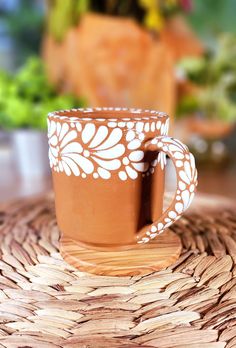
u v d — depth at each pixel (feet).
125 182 1.32
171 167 2.41
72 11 2.86
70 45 2.83
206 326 1.19
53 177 1.41
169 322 1.20
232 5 3.16
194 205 1.79
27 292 1.30
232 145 3.52
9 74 2.87
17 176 2.80
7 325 1.20
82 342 1.15
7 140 3.39
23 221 1.66
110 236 1.35
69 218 1.38
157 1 2.89
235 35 3.00
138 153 1.31
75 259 1.38
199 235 1.56
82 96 2.81
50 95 2.72
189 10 3.05
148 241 1.45
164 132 1.37
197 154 3.03
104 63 2.77
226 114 2.96
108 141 1.29
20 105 2.60
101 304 1.26
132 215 1.34
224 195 2.43
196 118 3.01
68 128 1.32
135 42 2.77
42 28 3.27
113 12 2.91
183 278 1.34
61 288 1.31
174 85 2.81
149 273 1.36
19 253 1.46
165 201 1.56
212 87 2.93
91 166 1.31
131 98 2.81
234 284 1.32
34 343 1.15
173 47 3.01
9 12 3.26
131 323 1.20
